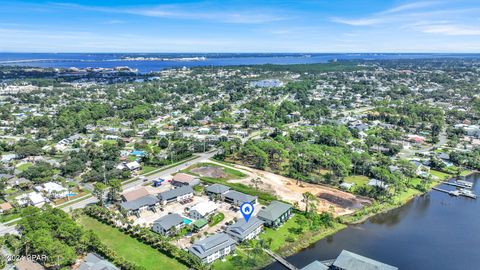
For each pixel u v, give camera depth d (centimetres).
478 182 16600
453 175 17388
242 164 18475
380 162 17712
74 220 11756
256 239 10981
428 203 14250
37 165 16525
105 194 14512
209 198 14225
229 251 10269
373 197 14312
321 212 12900
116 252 9944
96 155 18625
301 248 10669
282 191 14825
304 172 16925
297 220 12325
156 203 13312
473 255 10438
